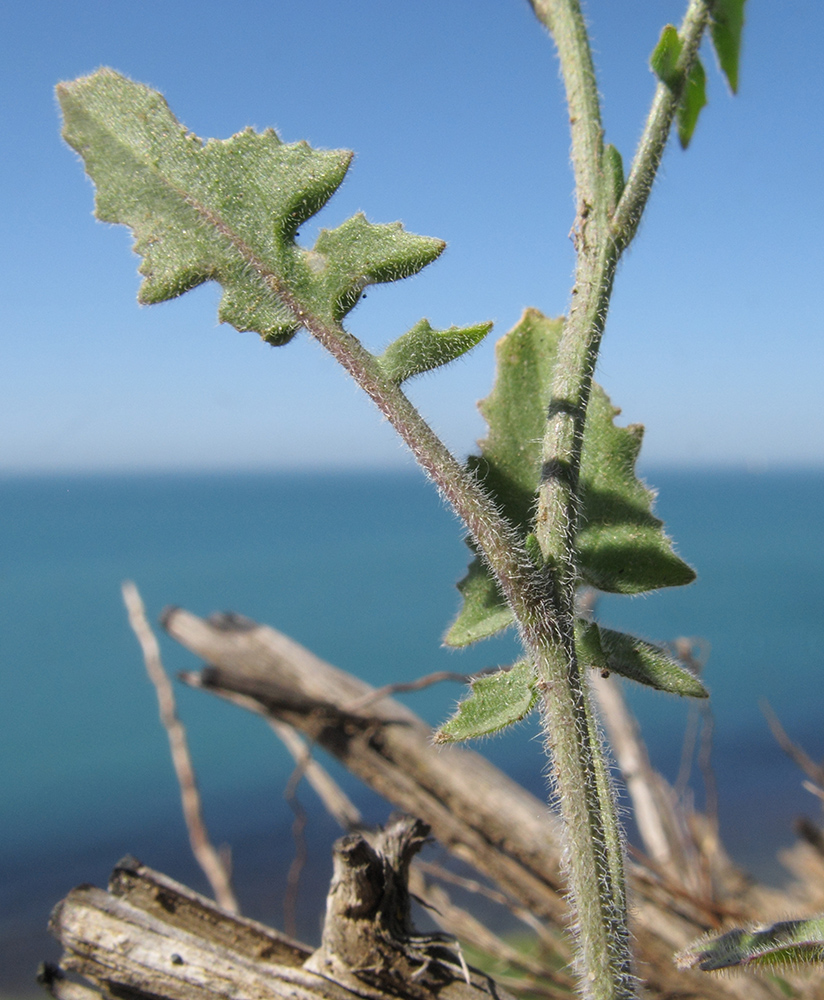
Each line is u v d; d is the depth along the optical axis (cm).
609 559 13
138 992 13
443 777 25
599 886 10
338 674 29
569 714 10
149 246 11
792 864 32
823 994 19
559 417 11
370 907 13
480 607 13
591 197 12
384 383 11
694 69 14
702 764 27
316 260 11
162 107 11
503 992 13
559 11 13
